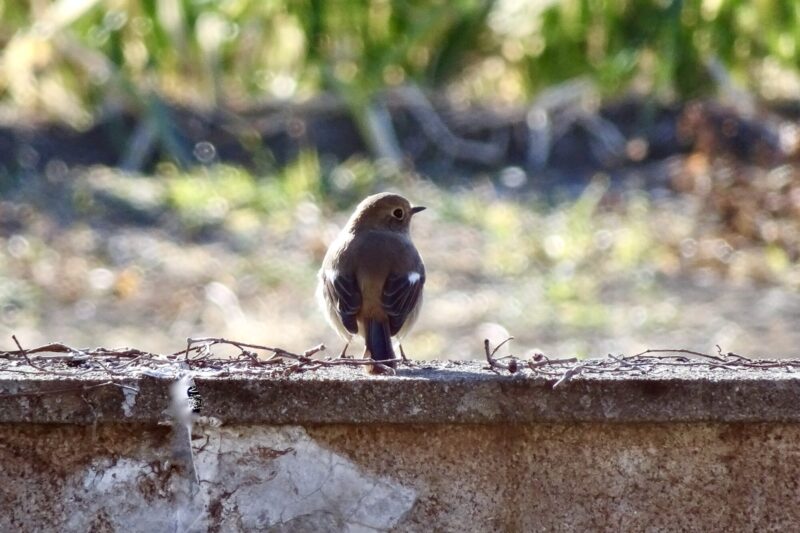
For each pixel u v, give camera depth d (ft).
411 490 17.94
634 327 43.21
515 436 17.90
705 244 50.49
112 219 54.19
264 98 65.62
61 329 43.21
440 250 51.21
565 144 62.34
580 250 50.60
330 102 64.64
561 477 17.97
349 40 65.00
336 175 58.95
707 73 63.93
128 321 44.16
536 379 17.66
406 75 67.10
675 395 17.69
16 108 63.87
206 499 17.85
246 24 64.85
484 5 65.46
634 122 63.26
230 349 40.47
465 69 68.28
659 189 57.93
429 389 17.60
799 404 17.74
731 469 18.01
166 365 18.69
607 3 63.16
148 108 61.41
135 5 63.10
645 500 18.03
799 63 63.57
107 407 17.48
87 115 62.75
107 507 17.81
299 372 18.11
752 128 60.34
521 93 66.49
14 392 17.37
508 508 17.99
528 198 58.03
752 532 18.08
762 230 50.83
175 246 51.75
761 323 43.37
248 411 17.58
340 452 17.89
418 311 25.99
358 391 17.57
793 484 18.01
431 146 62.69
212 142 61.98
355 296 24.89
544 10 64.28
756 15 62.80
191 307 45.44
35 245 50.83
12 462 17.70
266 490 17.87
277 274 48.73
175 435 17.75
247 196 56.29
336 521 17.95
